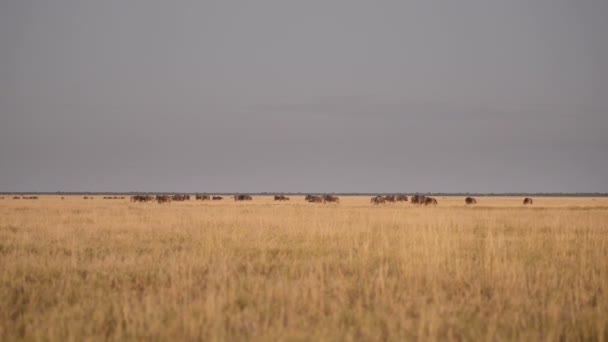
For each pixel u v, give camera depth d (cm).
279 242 6881
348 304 3441
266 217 11444
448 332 2833
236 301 3469
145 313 3067
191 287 3828
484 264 4797
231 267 4684
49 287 3916
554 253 5719
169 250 5934
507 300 3584
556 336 2802
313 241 6862
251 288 3853
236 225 9256
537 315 3200
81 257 5297
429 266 4422
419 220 10781
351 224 9581
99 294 3612
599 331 2838
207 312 3048
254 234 7694
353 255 5638
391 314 3191
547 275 4319
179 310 3120
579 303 3475
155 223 9788
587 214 14275
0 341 2706
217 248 6009
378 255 5550
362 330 2873
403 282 4106
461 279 4128
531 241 6650
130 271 4525
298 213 13862
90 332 2800
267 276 4447
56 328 2816
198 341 2747
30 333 2756
